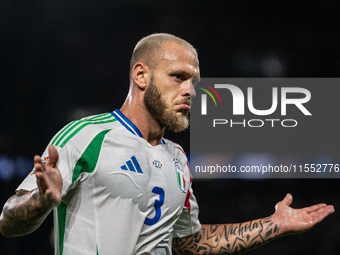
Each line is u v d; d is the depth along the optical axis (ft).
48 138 50.42
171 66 17.46
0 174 49.83
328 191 53.67
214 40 54.19
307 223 19.77
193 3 53.47
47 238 47.70
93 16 51.19
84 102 51.06
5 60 50.31
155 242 17.25
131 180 16.31
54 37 50.75
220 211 53.21
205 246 20.29
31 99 50.57
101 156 16.03
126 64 51.55
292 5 54.19
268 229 19.89
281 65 54.49
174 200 17.95
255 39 54.34
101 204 15.97
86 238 15.94
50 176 13.08
